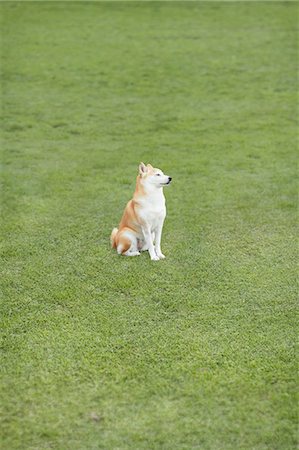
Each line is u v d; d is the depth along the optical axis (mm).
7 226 12969
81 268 11297
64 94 21172
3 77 22328
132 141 17766
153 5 29719
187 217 13367
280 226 12930
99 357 8891
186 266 11344
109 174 15680
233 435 7566
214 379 8438
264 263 11477
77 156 16797
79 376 8531
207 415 7852
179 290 10570
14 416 7859
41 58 23938
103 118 19406
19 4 29297
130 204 11453
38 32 26328
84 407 7992
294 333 9438
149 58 24109
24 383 8398
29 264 11484
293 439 7504
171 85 21891
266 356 8898
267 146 17234
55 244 12242
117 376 8500
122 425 7715
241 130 18391
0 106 20125
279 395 8148
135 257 11633
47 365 8742
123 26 27203
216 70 23047
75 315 9898
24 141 17766
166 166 16078
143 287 10672
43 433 7605
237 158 16531
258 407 7965
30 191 14703
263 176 15414
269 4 29562
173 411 7914
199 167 15977
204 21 27734
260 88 21531
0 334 9422
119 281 10836
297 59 23797
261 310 10031
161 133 18312
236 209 13711
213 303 10211
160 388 8289
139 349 9055
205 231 12750
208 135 18109
